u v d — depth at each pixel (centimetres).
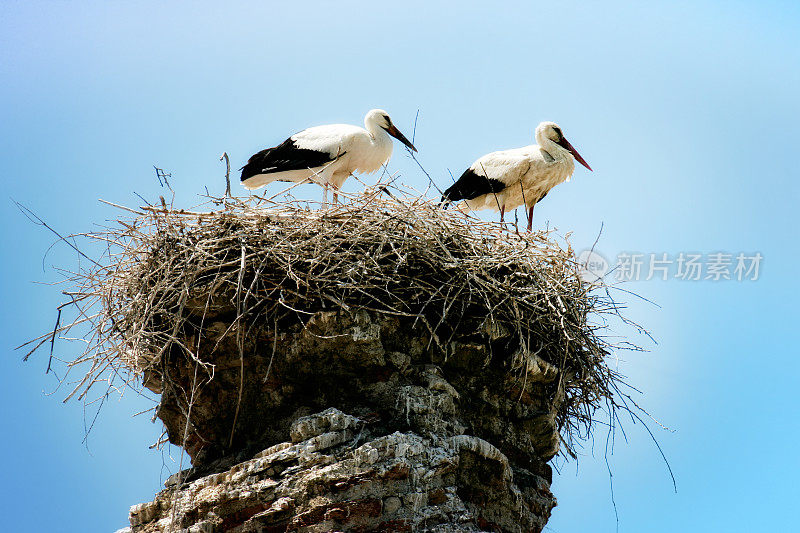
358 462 1266
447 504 1270
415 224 1445
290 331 1400
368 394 1377
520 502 1376
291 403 1411
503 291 1436
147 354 1405
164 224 1430
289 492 1274
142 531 1363
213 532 1296
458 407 1402
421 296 1423
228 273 1378
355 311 1378
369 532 1227
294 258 1391
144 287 1392
